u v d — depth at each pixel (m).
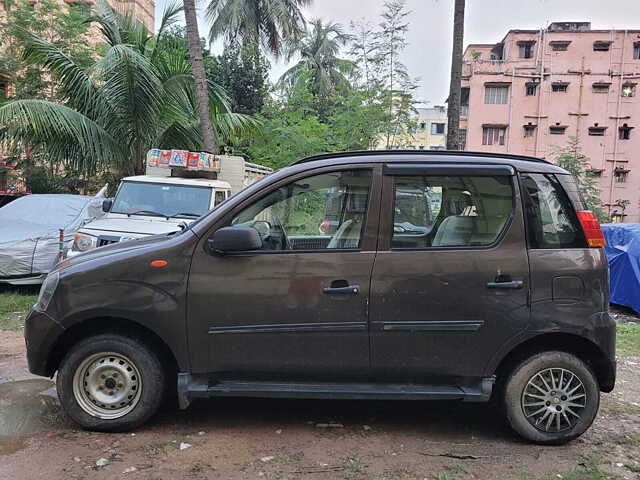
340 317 3.61
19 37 13.68
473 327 3.61
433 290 3.61
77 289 3.66
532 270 3.63
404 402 4.49
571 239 3.74
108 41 14.80
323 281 3.62
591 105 36.84
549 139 37.16
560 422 3.70
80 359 3.72
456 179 3.78
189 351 3.64
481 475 3.28
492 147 37.72
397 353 3.63
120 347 3.71
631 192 36.47
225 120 15.23
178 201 8.55
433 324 3.61
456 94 9.92
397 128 19.30
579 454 3.60
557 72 37.00
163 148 14.30
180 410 4.20
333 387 3.66
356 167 3.80
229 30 27.56
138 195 8.55
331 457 3.48
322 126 17.72
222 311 3.63
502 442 3.77
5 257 8.23
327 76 31.72
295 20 28.25
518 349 3.77
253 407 4.30
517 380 3.70
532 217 3.73
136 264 3.67
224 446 3.60
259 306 3.62
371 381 3.71
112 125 13.31
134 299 3.63
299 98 19.83
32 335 3.72
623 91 36.59
